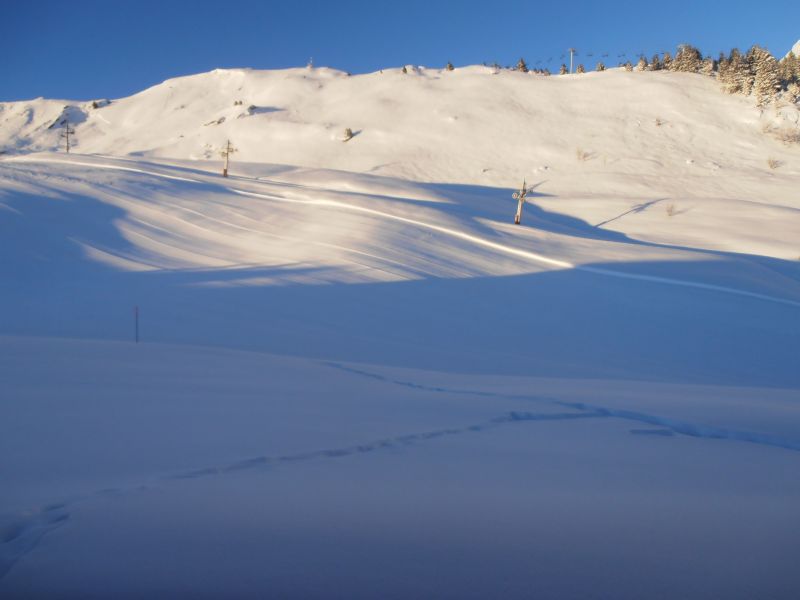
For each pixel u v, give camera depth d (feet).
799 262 123.24
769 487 11.34
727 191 233.96
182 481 10.26
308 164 312.50
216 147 352.49
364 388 23.71
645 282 90.43
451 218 127.65
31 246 75.87
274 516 8.82
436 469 11.70
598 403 21.77
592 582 7.10
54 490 9.58
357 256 86.43
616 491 10.66
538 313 69.92
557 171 279.69
